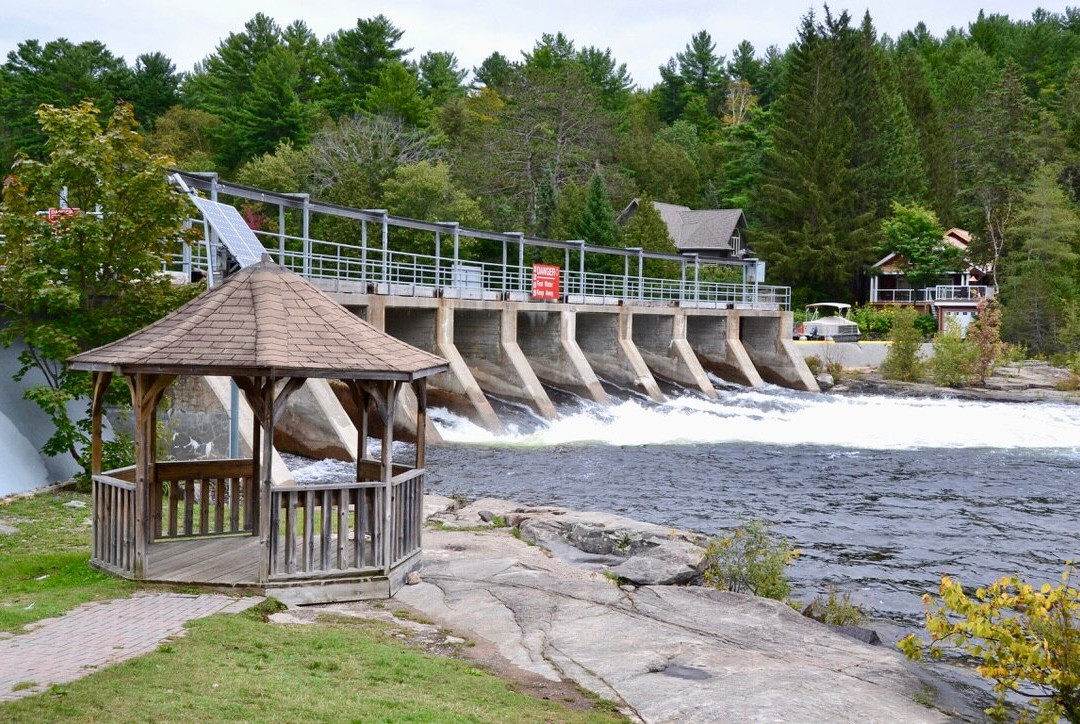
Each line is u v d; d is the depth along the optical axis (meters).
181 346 11.84
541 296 46.75
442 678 9.62
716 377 59.31
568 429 40.16
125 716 7.87
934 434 40.56
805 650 11.45
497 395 43.59
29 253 18.89
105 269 19.67
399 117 79.69
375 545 12.68
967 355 57.94
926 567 20.09
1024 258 73.62
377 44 92.00
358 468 14.91
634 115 120.50
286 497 12.18
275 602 11.76
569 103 86.25
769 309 61.28
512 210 74.88
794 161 84.06
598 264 69.00
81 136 19.11
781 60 138.88
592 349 52.59
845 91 88.44
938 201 93.19
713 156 113.69
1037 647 9.71
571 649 10.89
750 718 8.88
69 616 10.83
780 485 29.36
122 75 83.81
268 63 82.50
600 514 20.44
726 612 12.80
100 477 13.04
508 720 8.62
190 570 12.68
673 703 9.29
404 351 12.76
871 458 34.88
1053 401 52.72
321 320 12.60
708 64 141.62
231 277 13.09
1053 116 93.31
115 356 11.90
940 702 10.42
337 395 36.12
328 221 60.41
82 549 14.87
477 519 20.61
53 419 19.47
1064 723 11.05
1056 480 30.91
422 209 62.41
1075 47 137.88
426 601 12.67
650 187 100.62
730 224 88.12
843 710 9.30
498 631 11.49
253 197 34.44
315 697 8.67
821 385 59.81
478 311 44.50
